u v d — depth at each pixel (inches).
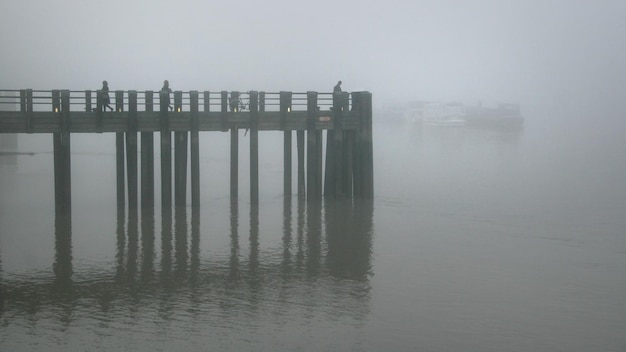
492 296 959.6
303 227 1358.3
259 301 935.7
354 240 1267.2
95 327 840.3
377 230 1348.4
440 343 802.8
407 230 1353.3
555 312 899.4
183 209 1473.9
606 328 847.7
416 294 966.4
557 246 1238.9
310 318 875.4
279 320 867.4
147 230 1311.5
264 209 1520.7
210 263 1108.5
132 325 847.7
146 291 971.9
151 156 1416.1
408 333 829.2
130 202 1413.6
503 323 861.2
